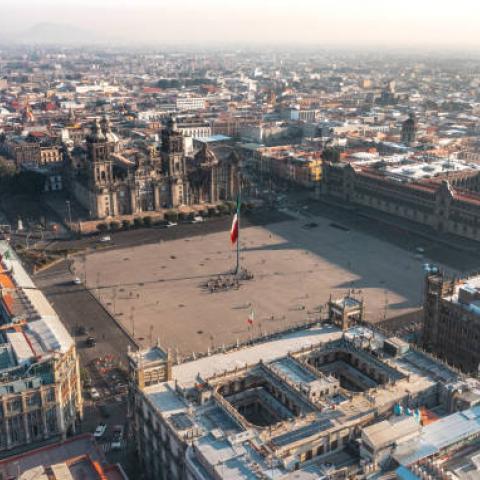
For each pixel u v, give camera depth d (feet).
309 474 360.07
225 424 424.05
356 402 438.40
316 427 408.87
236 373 491.72
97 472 404.57
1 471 428.56
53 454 447.83
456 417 407.44
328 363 540.11
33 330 551.59
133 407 495.41
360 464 370.32
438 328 649.61
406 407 439.22
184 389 467.93
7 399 469.98
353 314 586.04
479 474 360.48
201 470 379.14
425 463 361.51
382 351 527.81
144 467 480.64
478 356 602.03
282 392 471.62
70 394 518.78
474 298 611.47
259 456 379.76
